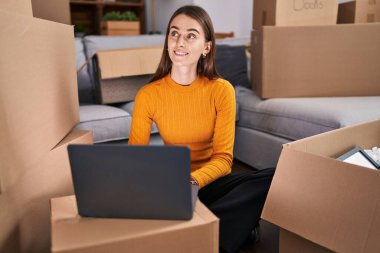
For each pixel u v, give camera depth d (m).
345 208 0.84
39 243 1.04
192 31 1.13
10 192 0.88
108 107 1.96
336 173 0.88
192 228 0.74
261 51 1.94
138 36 2.60
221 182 1.24
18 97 0.86
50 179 1.07
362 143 1.34
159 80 1.26
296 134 1.74
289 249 0.99
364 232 0.80
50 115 1.07
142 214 0.77
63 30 1.21
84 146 0.71
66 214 0.80
